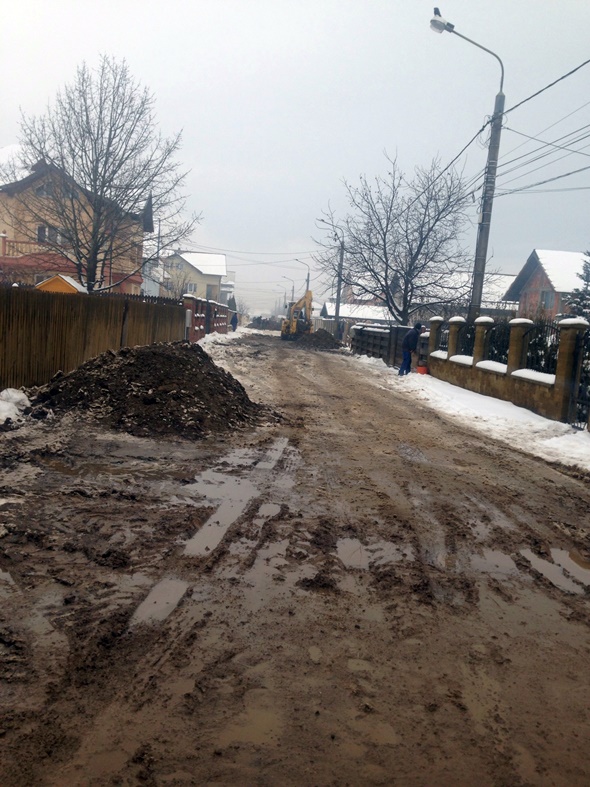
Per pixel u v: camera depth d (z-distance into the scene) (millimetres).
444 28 16750
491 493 6910
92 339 12891
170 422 8836
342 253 29781
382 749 2695
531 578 4684
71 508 5418
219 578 4277
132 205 23750
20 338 9781
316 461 7840
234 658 3318
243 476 6891
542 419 11867
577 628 3947
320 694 3057
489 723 2924
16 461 6680
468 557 5000
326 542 5090
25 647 3270
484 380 15359
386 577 4480
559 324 11688
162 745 2619
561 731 2904
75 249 23562
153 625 3592
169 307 20375
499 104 17094
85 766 2467
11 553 4414
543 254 43500
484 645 3652
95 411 9047
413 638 3672
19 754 2504
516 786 2529
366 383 18031
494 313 35469
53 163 22344
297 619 3793
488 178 17531
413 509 6121
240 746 2648
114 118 22484
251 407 11086
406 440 9664
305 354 30281
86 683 3006
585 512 6449
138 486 6207
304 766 2559
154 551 4645
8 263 30406
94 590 3973
